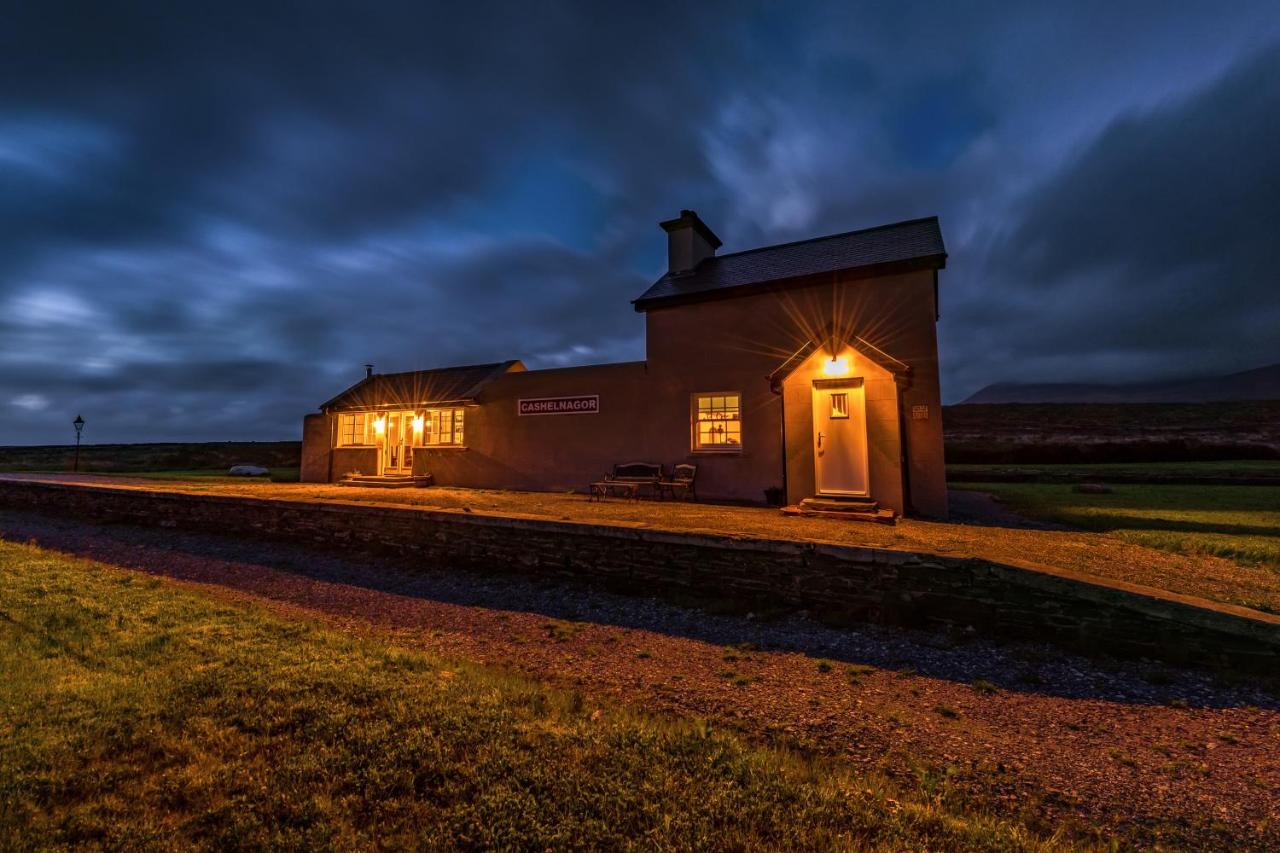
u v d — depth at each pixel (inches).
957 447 1162.6
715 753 123.9
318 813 102.0
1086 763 129.8
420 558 362.9
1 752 118.5
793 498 417.4
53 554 373.4
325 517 407.5
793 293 496.7
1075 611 204.4
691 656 203.8
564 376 593.0
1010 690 172.7
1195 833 103.9
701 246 635.5
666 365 546.0
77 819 99.3
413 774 113.8
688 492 506.0
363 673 165.2
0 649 183.6
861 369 405.1
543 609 265.7
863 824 100.7
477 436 637.3
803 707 160.7
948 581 227.0
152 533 471.8
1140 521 378.0
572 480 580.7
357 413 726.5
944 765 128.3
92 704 142.3
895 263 451.8
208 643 191.3
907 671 186.9
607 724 139.8
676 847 93.9
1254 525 359.3
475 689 157.1
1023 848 95.3
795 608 254.8
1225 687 170.2
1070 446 1096.2
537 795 107.6
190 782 110.4
